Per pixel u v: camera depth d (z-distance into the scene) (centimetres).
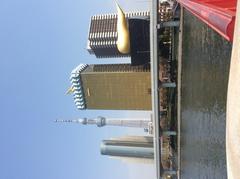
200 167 6419
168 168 9544
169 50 8069
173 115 8588
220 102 5066
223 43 4809
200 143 6306
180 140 8194
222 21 1969
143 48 10250
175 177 9375
